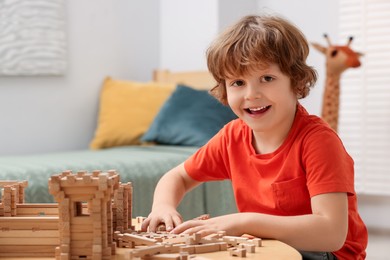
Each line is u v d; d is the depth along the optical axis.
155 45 3.84
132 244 1.11
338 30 3.47
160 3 3.84
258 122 1.32
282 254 1.05
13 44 3.17
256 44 1.28
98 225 0.98
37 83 3.30
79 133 3.49
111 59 3.63
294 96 1.38
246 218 1.21
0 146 3.16
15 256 1.05
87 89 3.52
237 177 1.45
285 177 1.35
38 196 2.29
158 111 3.37
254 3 3.75
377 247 3.07
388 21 3.29
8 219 1.05
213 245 1.07
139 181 2.60
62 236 0.99
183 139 3.15
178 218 1.34
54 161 2.60
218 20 3.56
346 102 3.45
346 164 1.31
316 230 1.20
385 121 3.34
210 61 1.37
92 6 3.54
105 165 2.57
